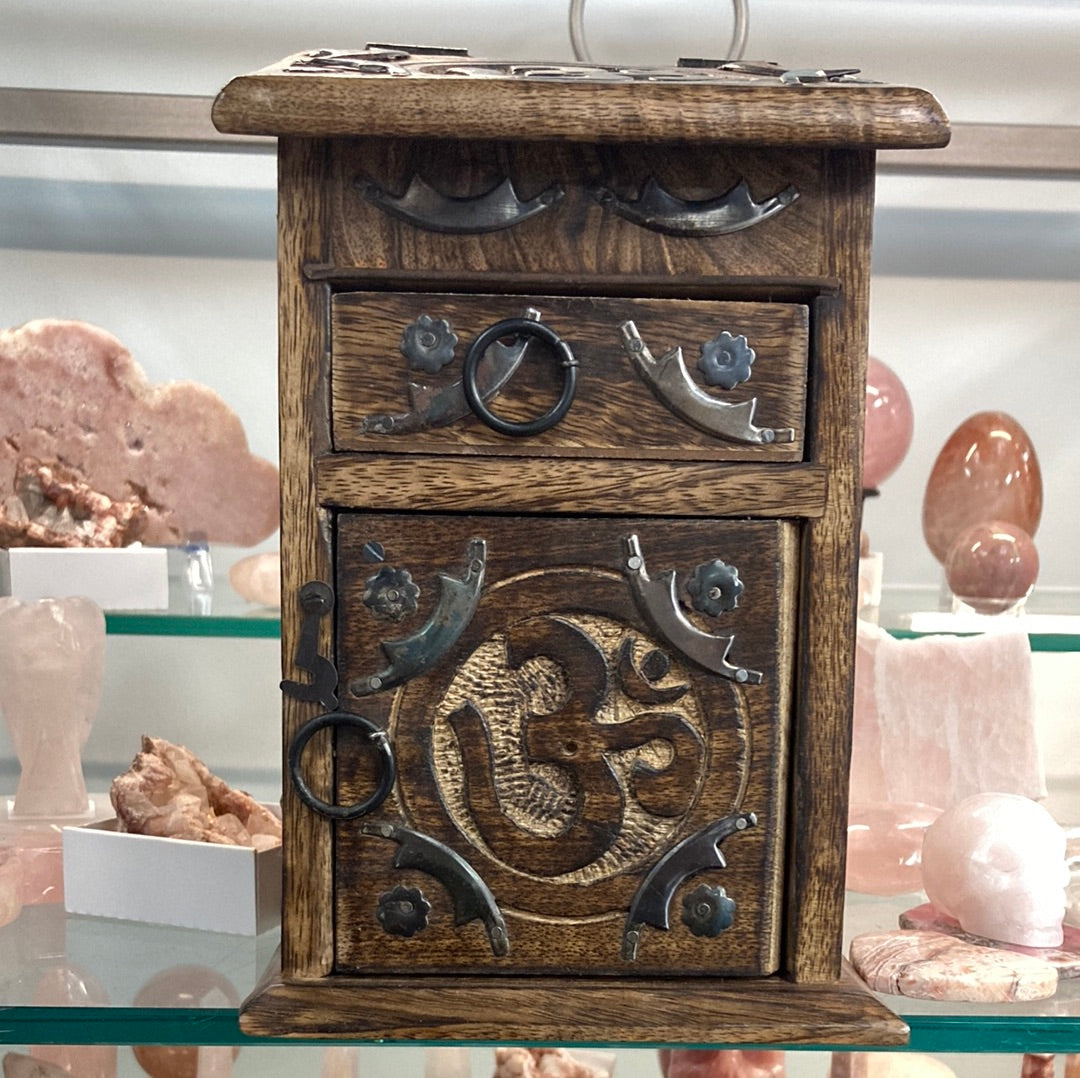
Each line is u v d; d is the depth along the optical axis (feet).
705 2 2.75
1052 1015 1.73
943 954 1.82
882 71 2.79
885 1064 2.27
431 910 1.58
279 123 1.41
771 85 1.44
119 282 2.80
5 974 1.85
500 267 1.51
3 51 2.74
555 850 1.58
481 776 1.57
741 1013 1.57
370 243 1.50
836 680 1.57
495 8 2.75
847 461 1.54
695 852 1.58
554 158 1.50
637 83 1.43
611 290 1.51
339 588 1.54
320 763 1.56
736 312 1.52
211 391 2.44
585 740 1.57
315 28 2.75
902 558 2.89
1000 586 2.37
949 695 2.27
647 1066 2.48
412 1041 1.58
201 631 2.25
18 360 2.34
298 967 1.59
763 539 1.55
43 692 2.30
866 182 1.51
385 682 1.55
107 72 2.75
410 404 1.52
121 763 2.88
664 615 1.55
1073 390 2.89
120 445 2.39
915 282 2.86
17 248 2.78
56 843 2.16
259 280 2.82
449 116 1.41
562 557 1.54
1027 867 1.92
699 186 1.50
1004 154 2.67
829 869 1.59
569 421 1.53
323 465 1.52
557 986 1.58
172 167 2.77
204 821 2.10
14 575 2.28
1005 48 2.79
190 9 2.74
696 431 1.53
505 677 1.56
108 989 1.81
